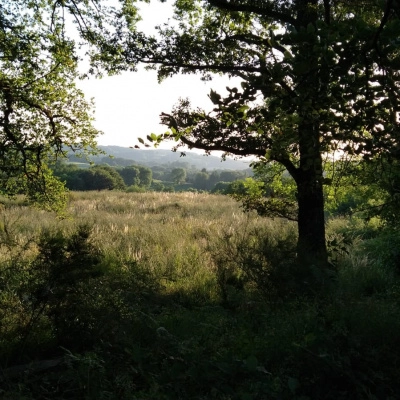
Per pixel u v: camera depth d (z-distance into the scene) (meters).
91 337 5.47
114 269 8.16
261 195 10.88
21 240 11.09
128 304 5.89
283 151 3.31
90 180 78.44
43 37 10.72
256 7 8.48
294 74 2.66
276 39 2.64
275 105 2.84
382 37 2.47
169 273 9.83
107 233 15.12
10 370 4.82
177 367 3.73
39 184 12.88
